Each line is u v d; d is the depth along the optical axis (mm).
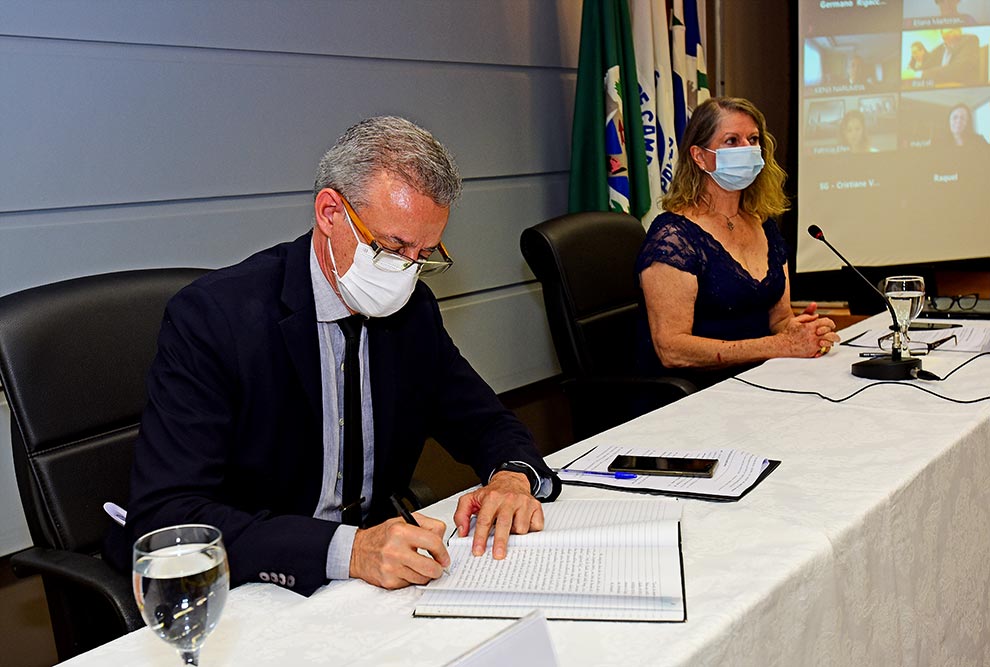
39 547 1348
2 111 1996
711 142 2387
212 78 2350
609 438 1608
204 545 854
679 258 2344
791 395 1818
